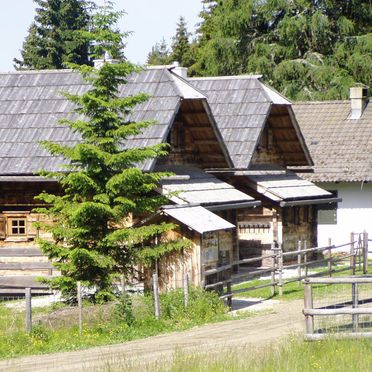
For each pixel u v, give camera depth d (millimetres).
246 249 49312
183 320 32438
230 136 47562
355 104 62906
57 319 30766
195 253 35938
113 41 33781
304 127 62875
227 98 49031
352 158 59062
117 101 33656
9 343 28250
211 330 30906
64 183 33344
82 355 26984
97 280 33531
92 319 31016
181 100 40125
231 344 27906
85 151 32750
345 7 78500
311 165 53312
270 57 76312
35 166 38688
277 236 48750
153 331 30688
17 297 39594
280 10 77500
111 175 33625
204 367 22609
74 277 33438
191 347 27531
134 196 34188
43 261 39719
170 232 36312
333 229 58906
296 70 74750
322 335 26188
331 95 73625
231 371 22234
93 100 33062
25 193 39969
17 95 42094
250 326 31531
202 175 44312
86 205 32469
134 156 33438
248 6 76562
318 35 75625
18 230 40094
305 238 52250
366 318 29438
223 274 37438
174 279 36125
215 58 78375
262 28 79812
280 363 22938
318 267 49312
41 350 27906
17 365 25656
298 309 35250
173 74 42781
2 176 38781
